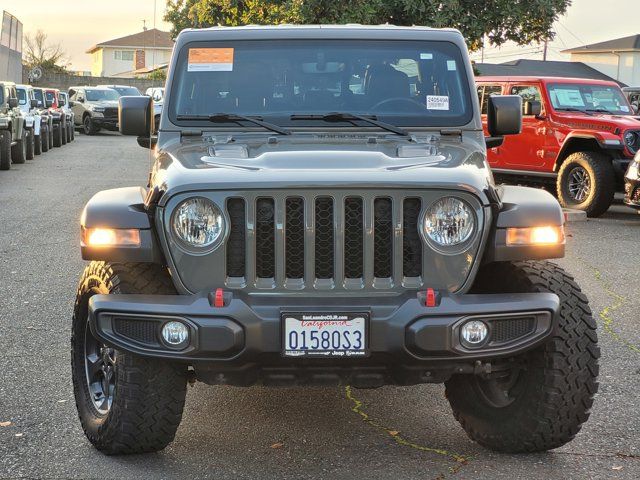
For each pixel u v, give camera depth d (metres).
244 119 4.93
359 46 5.19
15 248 10.20
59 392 5.22
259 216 3.89
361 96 5.08
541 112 15.38
